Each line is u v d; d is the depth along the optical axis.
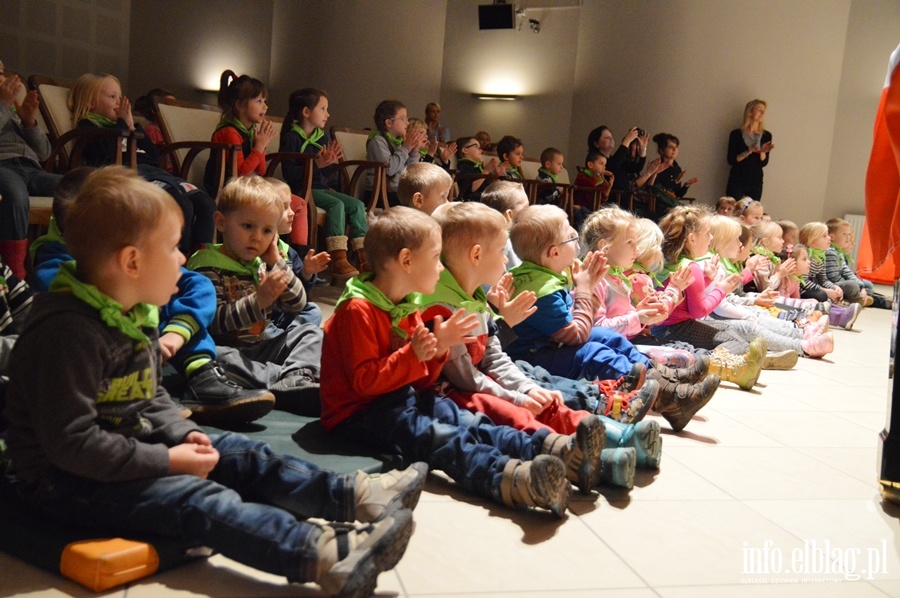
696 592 1.52
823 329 4.45
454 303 2.15
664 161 8.14
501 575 1.51
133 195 1.35
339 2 10.40
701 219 3.82
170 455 1.41
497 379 2.23
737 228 4.27
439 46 10.45
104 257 1.36
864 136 10.00
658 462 2.20
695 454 2.39
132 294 1.40
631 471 1.98
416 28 10.36
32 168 3.46
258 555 1.33
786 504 2.04
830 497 2.12
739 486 2.14
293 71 10.93
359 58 10.39
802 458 2.46
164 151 4.07
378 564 1.30
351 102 10.46
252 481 1.57
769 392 3.42
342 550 1.32
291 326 2.58
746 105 9.39
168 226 1.40
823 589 1.58
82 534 1.41
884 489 2.09
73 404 1.32
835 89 9.70
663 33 9.47
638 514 1.88
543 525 1.75
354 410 1.98
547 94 10.17
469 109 10.47
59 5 10.08
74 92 3.77
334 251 4.72
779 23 9.45
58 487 1.40
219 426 2.07
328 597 1.37
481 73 10.36
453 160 6.86
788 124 9.66
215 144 3.91
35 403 1.33
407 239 1.93
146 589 1.36
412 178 3.17
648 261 3.40
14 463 1.44
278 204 2.36
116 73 10.77
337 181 5.32
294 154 4.38
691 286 3.71
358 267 5.10
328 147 4.82
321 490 1.53
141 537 1.41
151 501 1.37
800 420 2.95
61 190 2.04
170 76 11.04
